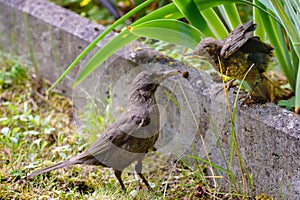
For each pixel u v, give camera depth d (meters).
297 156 6.10
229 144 6.84
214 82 7.15
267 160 6.45
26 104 8.48
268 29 7.06
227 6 7.21
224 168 7.01
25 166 7.19
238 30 6.45
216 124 6.91
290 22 6.55
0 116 8.52
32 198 6.67
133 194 6.77
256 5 6.70
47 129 8.07
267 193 6.58
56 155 7.67
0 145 7.62
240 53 6.61
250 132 6.55
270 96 7.21
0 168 7.19
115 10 10.19
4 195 6.68
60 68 9.25
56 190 6.86
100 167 7.33
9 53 10.20
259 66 6.77
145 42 8.57
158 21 6.67
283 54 7.25
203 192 6.95
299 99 6.16
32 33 9.63
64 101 9.15
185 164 7.19
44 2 9.70
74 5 11.02
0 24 10.38
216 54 6.68
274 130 6.26
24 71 9.66
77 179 7.07
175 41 6.93
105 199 6.64
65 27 8.95
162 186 7.09
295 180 6.19
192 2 6.73
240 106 6.64
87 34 8.68
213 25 7.25
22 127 8.26
